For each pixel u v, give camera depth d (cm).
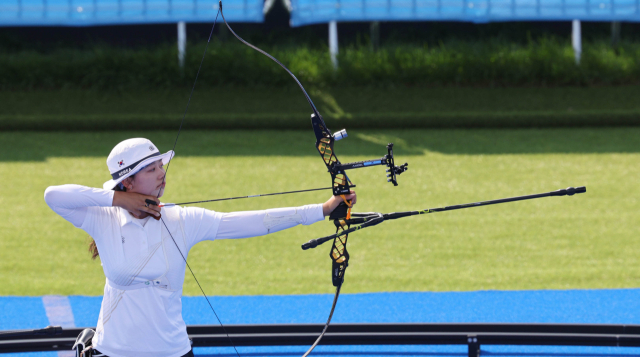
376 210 2764
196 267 2208
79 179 3200
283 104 4641
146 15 4734
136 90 4806
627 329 1265
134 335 830
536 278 2066
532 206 2795
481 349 1517
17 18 4700
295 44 5384
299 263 2248
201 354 1506
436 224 2605
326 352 1520
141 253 828
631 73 4797
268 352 1519
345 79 4844
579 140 3909
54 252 2325
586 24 5581
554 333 1280
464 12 4716
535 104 4591
